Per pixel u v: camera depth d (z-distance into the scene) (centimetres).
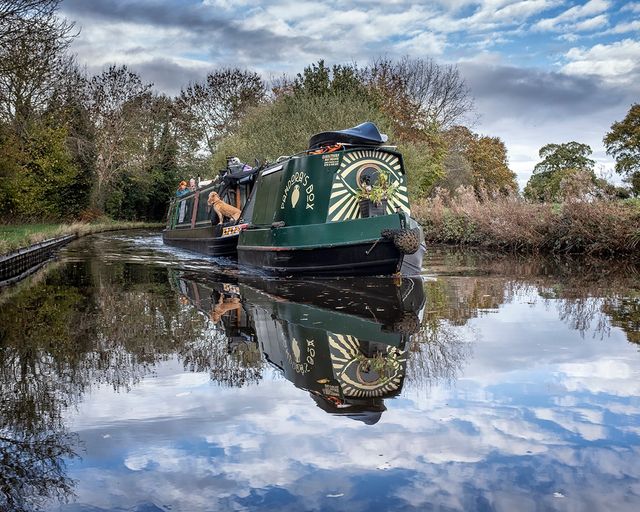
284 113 3081
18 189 2858
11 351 592
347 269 1191
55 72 2869
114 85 4628
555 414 377
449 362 514
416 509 260
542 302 848
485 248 2145
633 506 262
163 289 1088
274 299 921
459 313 766
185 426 372
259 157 3180
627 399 405
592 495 271
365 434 350
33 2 1988
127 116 4719
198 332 677
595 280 1118
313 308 825
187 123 5403
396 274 1195
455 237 2427
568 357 522
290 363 527
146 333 677
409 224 1172
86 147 4078
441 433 349
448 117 4200
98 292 1055
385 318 737
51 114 3331
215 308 850
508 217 2053
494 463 306
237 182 1853
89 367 526
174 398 431
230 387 457
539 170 7275
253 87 5300
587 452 318
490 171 6412
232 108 5275
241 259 1545
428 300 885
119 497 280
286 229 1231
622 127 5966
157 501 276
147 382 475
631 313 745
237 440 347
